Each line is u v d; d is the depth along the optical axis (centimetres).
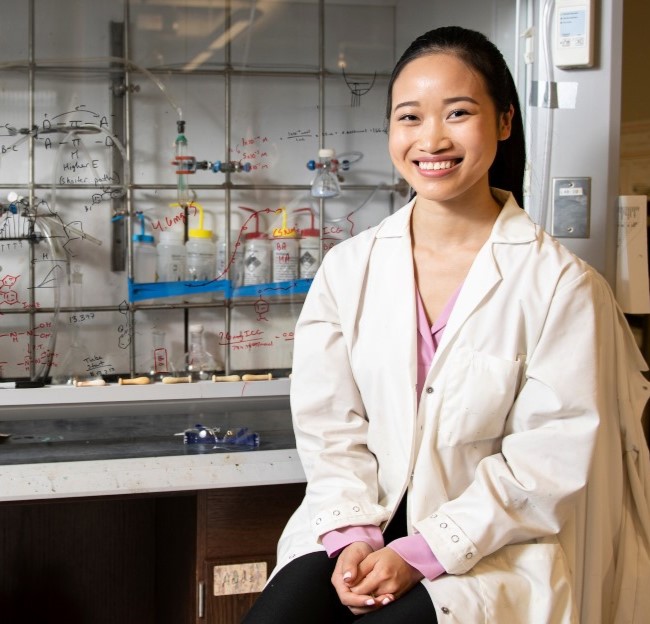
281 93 202
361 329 128
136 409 170
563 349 116
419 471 119
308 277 199
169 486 148
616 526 136
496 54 123
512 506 114
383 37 206
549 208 167
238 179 200
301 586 114
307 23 203
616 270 167
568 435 114
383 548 113
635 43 289
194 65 198
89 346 191
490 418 119
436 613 107
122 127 194
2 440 165
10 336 187
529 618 112
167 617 188
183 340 196
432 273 126
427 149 118
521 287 119
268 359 199
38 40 190
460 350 119
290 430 178
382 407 125
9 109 189
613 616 136
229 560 156
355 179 205
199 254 194
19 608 198
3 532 195
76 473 145
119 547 202
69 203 190
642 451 135
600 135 166
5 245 186
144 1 195
